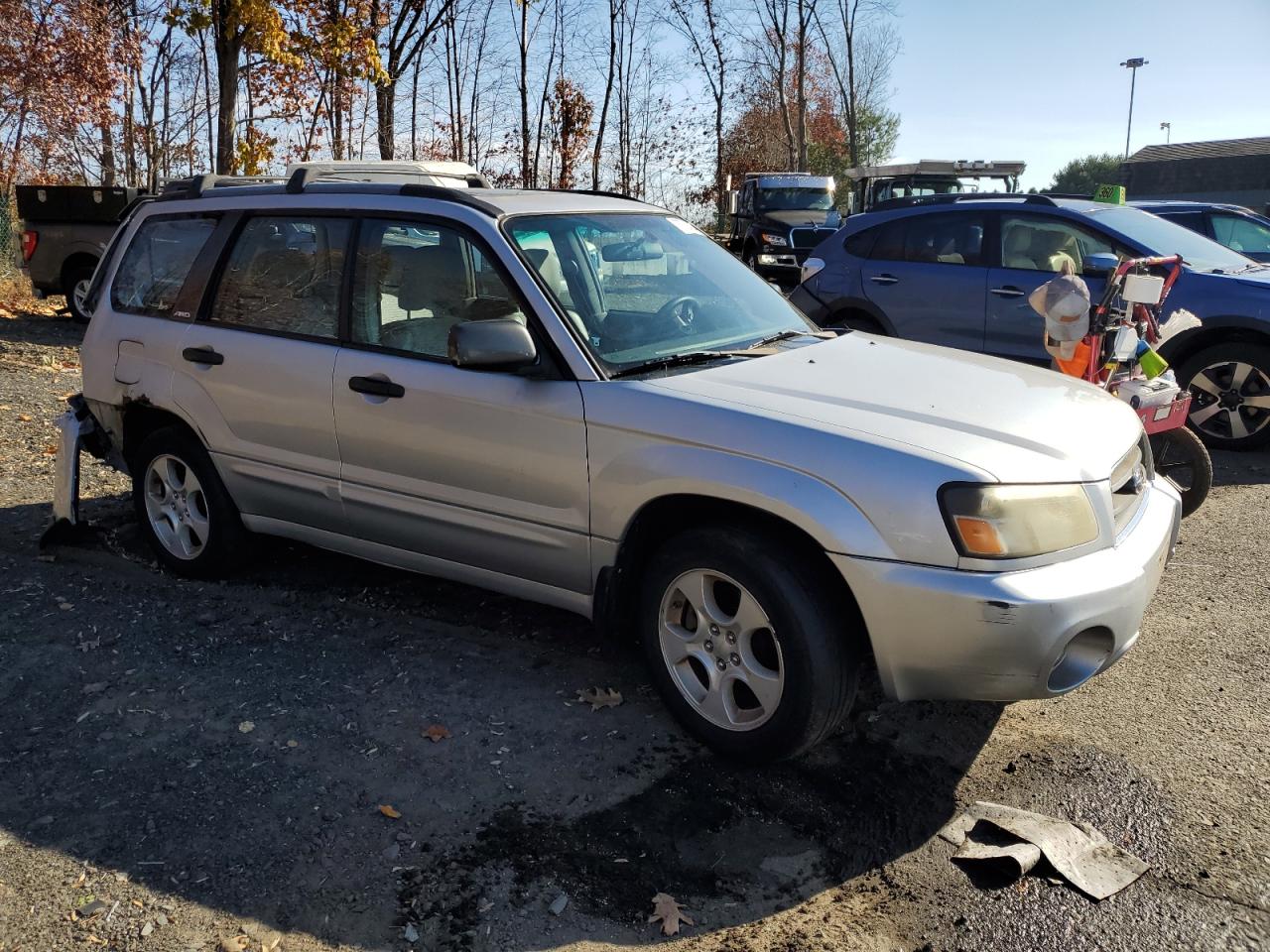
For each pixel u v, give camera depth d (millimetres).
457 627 4422
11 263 16984
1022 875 2809
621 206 4504
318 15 15375
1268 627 4438
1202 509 6219
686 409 3312
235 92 14477
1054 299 5066
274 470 4406
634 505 3389
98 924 2627
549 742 3508
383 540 4211
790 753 3238
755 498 3115
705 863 2896
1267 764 3354
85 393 5137
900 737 3561
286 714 3672
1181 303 7461
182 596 4727
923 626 2949
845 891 2783
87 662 4051
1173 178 52594
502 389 3654
